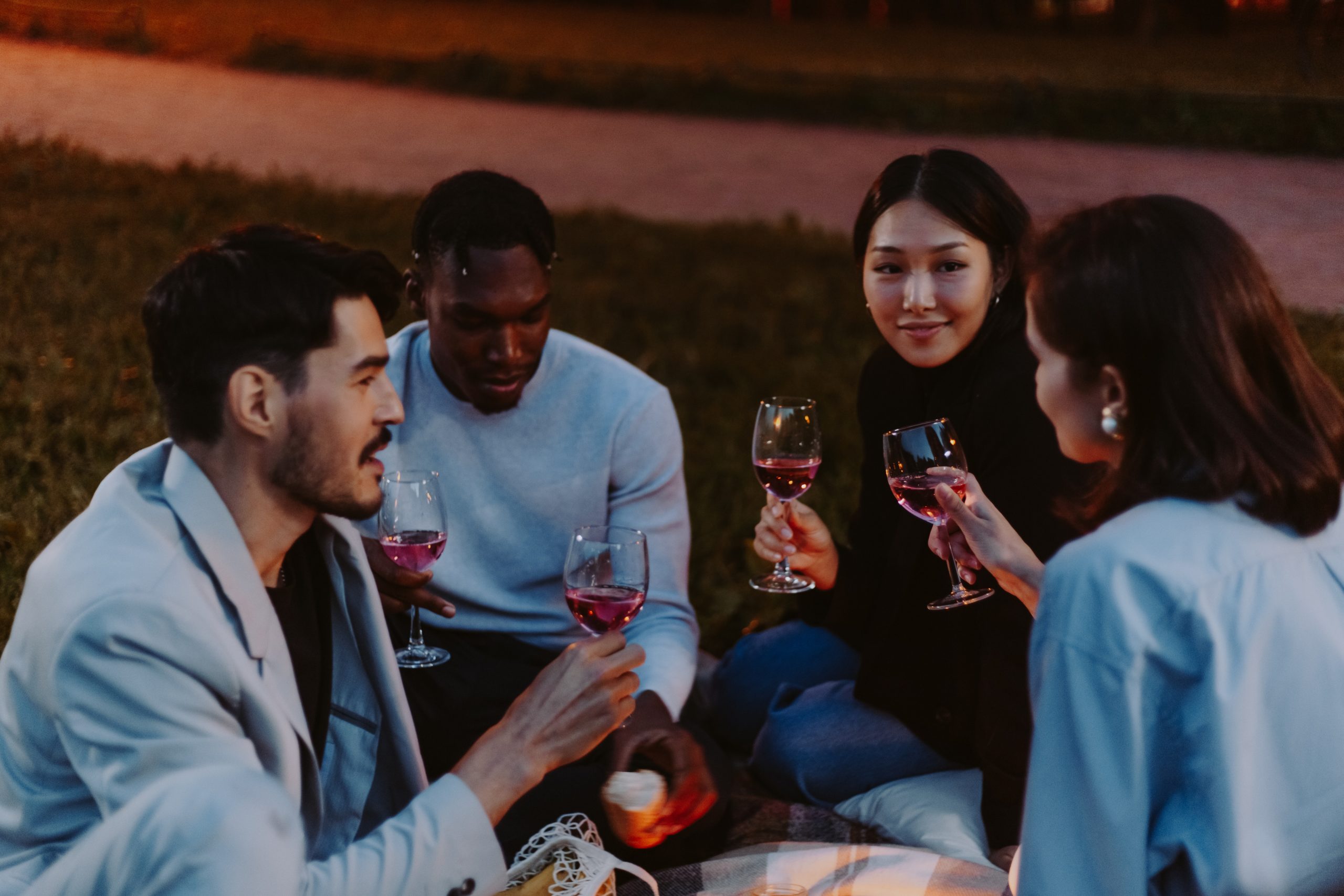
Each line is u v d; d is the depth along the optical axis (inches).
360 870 63.2
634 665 72.7
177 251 284.0
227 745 61.1
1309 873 57.2
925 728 108.6
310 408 66.1
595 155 566.6
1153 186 485.1
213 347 64.5
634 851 98.4
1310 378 58.2
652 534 109.1
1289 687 55.9
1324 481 56.3
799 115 705.6
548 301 101.7
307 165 474.6
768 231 409.4
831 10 1561.3
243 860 56.6
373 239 329.7
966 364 101.7
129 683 60.2
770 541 106.8
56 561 63.9
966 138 639.8
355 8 1167.0
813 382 243.1
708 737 105.8
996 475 97.4
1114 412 60.0
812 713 115.6
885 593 107.5
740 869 81.1
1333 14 754.2
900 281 98.1
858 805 109.9
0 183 341.1
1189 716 55.0
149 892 56.8
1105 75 831.7
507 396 103.9
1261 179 503.5
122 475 68.3
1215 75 792.3
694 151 594.9
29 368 196.1
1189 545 56.3
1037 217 97.7
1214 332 56.1
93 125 503.8
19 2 732.7
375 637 78.6
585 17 1378.0
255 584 66.9
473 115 650.8
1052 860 56.7
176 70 689.0
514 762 68.8
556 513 108.5
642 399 108.7
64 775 64.6
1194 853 55.2
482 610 109.9
